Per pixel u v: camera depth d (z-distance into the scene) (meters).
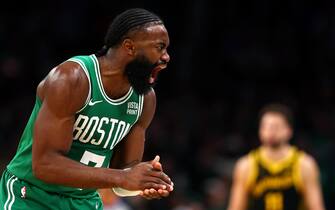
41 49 18.67
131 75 5.98
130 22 5.89
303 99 18.66
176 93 18.88
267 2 19.55
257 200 11.54
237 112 17.94
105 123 6.07
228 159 16.47
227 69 19.16
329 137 17.16
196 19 19.38
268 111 11.38
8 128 16.97
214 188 14.71
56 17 19.22
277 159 11.43
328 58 19.17
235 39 19.44
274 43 19.42
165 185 5.72
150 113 6.52
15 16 19.34
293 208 11.40
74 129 5.99
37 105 6.05
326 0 19.48
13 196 6.21
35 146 5.79
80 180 5.73
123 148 6.55
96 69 5.96
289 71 19.16
